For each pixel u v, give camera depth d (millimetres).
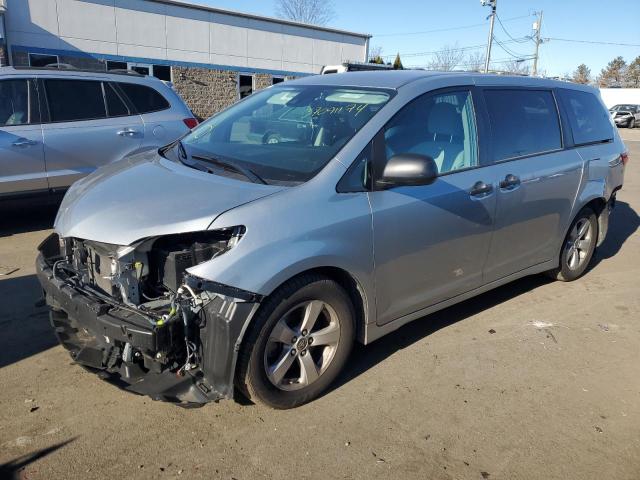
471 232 3789
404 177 3076
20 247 5711
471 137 3893
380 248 3215
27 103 6137
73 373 3346
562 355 3910
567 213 4801
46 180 6230
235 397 3143
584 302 4910
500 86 4238
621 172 5562
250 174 3133
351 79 3898
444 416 3121
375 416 3082
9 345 3641
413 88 3602
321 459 2711
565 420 3154
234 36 21484
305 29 23484
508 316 4520
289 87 4152
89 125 6469
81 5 17734
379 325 3400
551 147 4617
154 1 19172
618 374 3699
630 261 6270
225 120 4090
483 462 2770
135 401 3094
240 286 2654
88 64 18250
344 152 3170
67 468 2559
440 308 3832
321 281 2980
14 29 16656
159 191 3037
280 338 2914
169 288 2787
